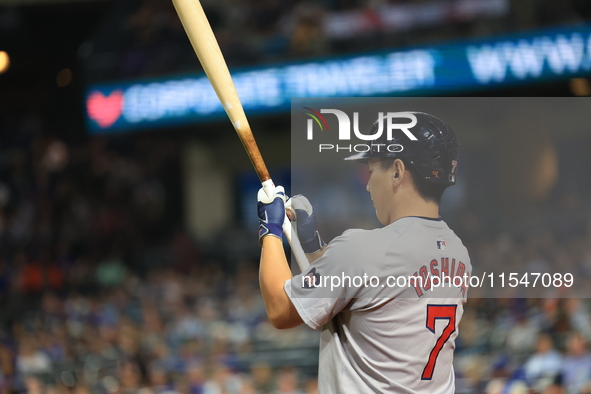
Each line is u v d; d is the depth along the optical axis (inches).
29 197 562.6
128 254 522.0
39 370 351.6
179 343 369.4
